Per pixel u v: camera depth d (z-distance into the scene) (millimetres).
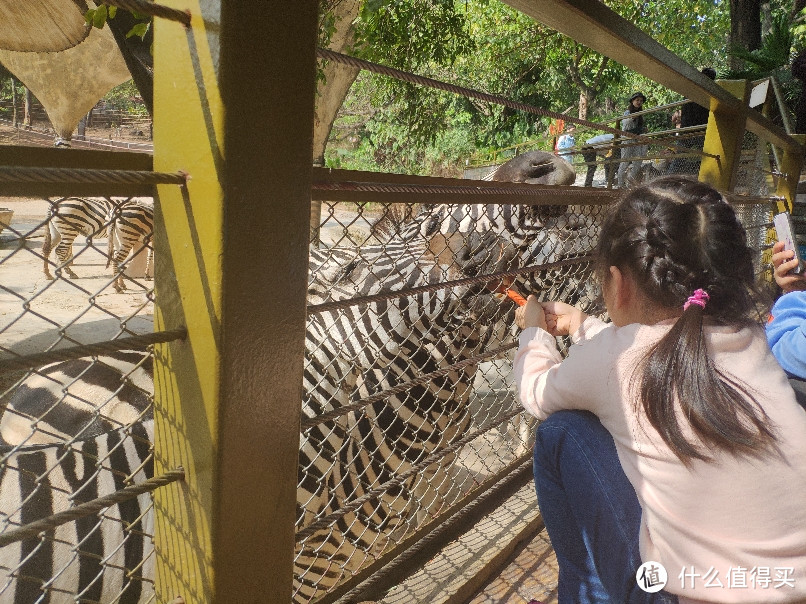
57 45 3801
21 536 907
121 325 1006
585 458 1323
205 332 959
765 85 3537
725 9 14523
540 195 1893
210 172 907
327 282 2113
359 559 2156
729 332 1215
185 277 985
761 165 5023
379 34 6133
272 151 948
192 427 1017
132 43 3965
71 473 1502
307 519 1944
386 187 1382
